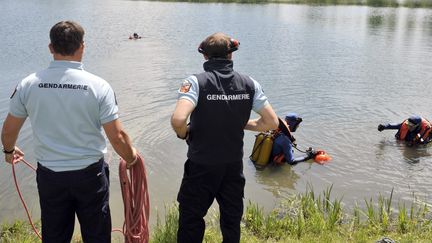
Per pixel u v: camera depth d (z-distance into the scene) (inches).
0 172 276.7
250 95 130.8
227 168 134.0
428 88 506.0
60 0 1635.1
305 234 191.6
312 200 235.3
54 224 123.3
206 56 132.6
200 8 1457.9
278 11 1417.3
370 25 1103.6
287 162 301.0
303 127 373.7
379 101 451.2
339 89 494.6
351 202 253.4
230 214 139.0
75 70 115.6
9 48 698.2
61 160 117.4
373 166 303.3
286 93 474.9
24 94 116.0
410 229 201.3
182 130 124.0
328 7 1599.4
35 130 118.0
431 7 1631.4
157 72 558.9
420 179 284.2
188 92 125.2
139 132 349.7
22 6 1385.3
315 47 775.7
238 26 1039.6
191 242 138.6
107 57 655.8
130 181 135.9
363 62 651.5
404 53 728.3
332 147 334.6
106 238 127.2
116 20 1104.8
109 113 117.2
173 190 262.7
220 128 127.8
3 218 223.5
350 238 186.5
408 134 344.8
